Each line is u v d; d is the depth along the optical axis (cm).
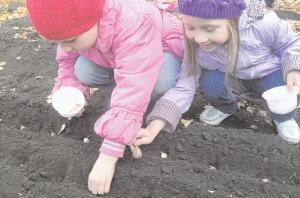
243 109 108
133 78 74
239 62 86
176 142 89
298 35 85
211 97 95
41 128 101
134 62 75
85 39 72
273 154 85
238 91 94
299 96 88
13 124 102
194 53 85
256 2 82
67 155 85
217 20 72
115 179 78
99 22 73
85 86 98
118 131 72
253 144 87
